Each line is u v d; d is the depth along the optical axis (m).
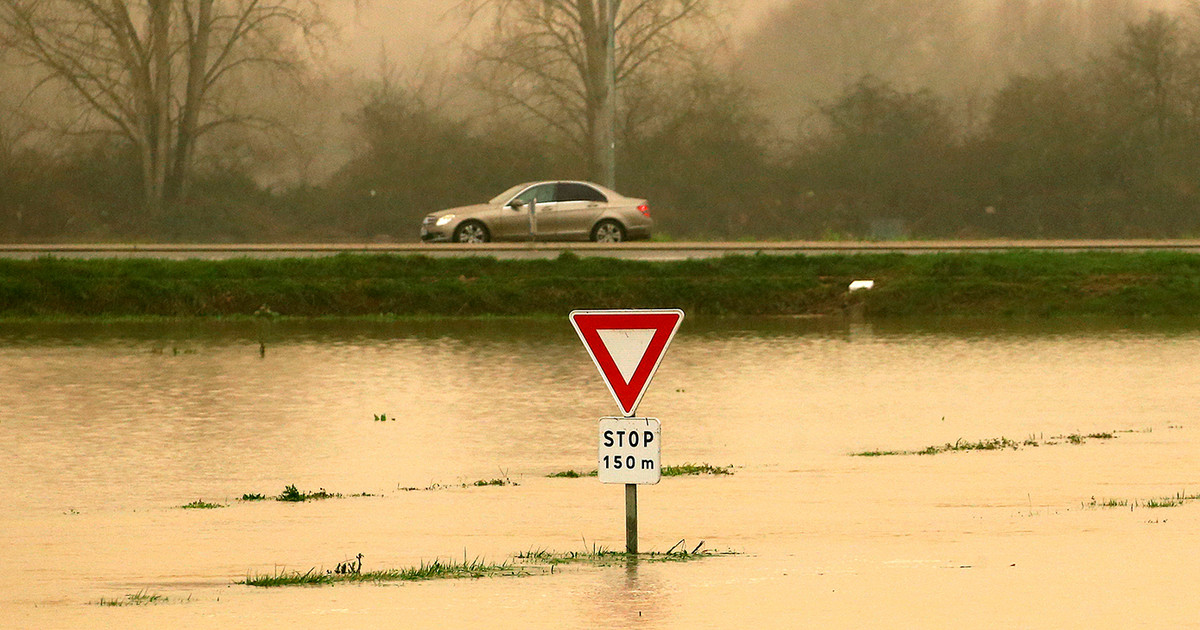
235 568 32.84
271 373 86.25
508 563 32.56
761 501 43.28
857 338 104.81
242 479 52.78
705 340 103.81
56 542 37.19
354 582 29.78
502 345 101.44
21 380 82.88
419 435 63.91
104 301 120.81
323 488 50.41
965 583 27.81
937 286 121.88
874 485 46.59
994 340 103.00
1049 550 32.00
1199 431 61.78
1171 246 136.62
